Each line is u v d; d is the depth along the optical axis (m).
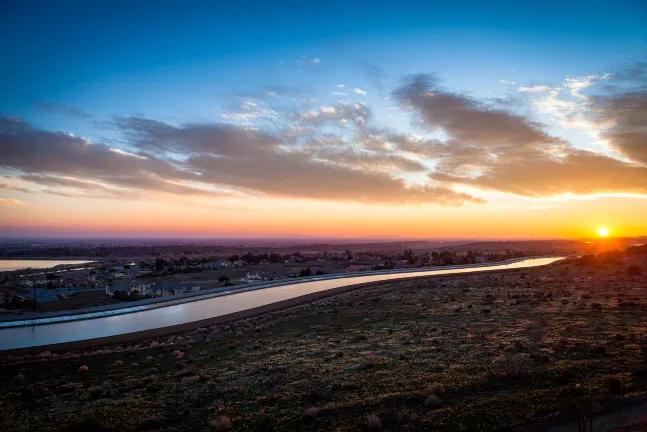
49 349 44.62
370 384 22.36
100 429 19.11
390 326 40.56
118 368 32.75
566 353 25.27
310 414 18.45
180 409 21.17
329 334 39.44
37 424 20.64
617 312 38.91
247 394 22.59
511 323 36.94
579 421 15.12
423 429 16.34
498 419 16.59
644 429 14.71
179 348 39.44
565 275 84.94
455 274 107.38
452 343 30.64
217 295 91.56
